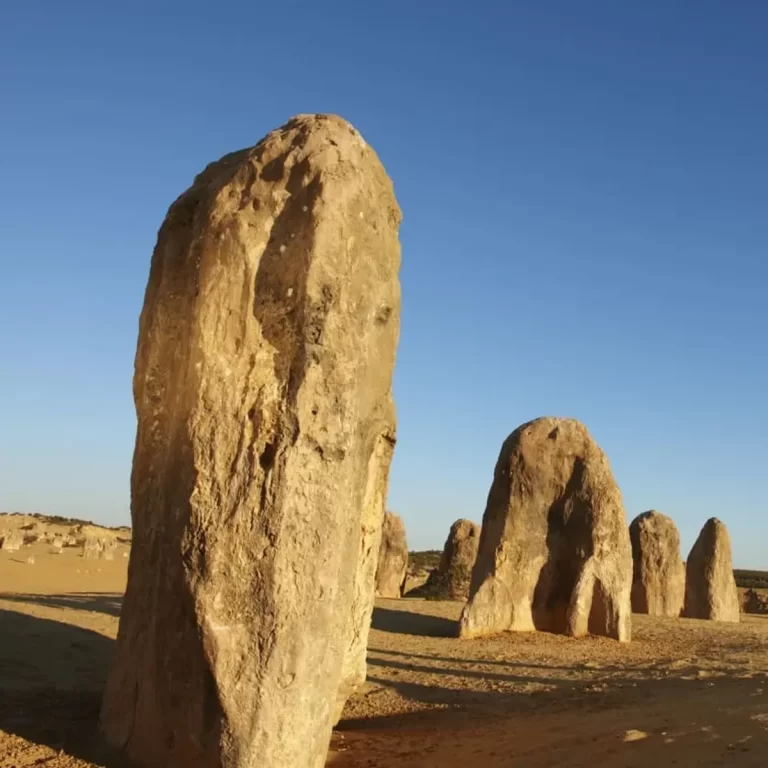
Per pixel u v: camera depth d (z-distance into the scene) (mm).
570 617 15023
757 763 5246
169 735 5168
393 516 28312
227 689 4934
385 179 6312
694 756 5555
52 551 33750
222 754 4867
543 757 5977
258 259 5539
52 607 13930
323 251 5430
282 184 5613
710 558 25438
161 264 6309
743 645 14344
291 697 4992
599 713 7586
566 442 16078
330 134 5746
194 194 6242
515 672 10852
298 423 5180
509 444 16375
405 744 6762
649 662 11906
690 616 25672
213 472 5258
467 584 26203
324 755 5250
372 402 5887
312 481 5199
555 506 15961
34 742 5836
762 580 53531
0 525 47812
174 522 5379
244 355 5410
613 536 15516
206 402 5387
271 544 5047
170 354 5973
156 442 5871
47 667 8711
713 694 8211
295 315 5367
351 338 5516
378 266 5926
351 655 8922
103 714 5816
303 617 5062
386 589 27328
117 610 14500
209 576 5082
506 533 15672
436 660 11852
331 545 5223
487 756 6168
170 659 5230
